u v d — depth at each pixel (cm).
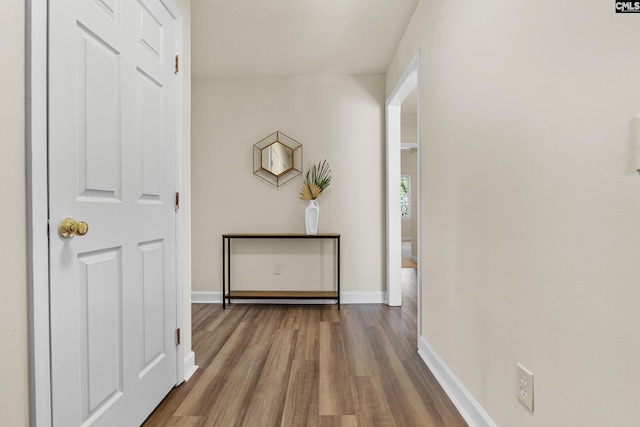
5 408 87
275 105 375
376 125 372
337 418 156
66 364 106
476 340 151
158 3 168
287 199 375
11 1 89
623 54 77
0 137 86
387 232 364
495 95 134
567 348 95
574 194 92
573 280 92
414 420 155
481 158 147
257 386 186
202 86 378
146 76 157
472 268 155
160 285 169
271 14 259
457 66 173
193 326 292
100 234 123
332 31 284
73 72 110
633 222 75
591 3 86
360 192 373
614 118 79
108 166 128
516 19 119
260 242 376
